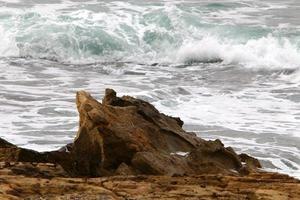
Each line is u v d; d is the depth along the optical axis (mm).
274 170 48875
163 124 41469
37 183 27203
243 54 92438
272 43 93875
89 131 36750
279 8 116688
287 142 56469
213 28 100562
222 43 97062
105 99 43000
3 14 103812
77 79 80875
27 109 65312
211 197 26203
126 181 28734
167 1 115812
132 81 80625
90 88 75875
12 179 27672
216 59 93562
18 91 73000
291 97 73750
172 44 97875
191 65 92000
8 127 58406
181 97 72188
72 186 26953
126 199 25391
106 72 86188
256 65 89750
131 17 103188
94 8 108938
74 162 35625
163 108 67438
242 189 27953
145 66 91062
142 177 30000
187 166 37156
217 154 39781
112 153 36375
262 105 69875
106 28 99688
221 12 111375
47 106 66562
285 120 64188
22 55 95375
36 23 100375
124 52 97438
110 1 114688
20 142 53500
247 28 100062
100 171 35469
